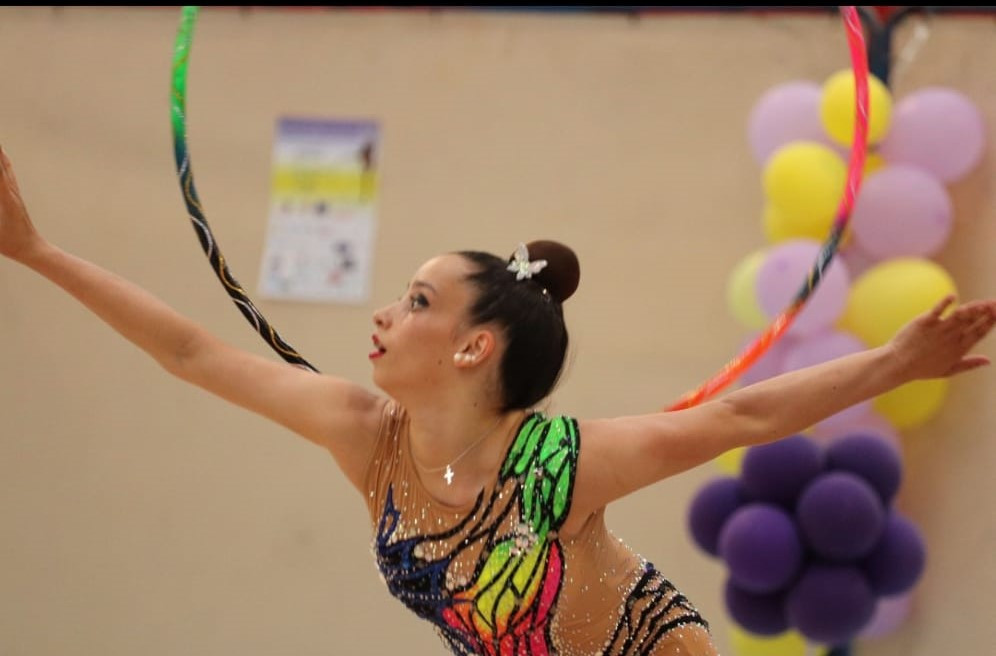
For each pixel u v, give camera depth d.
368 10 11.86
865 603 9.17
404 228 11.60
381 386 5.46
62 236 12.07
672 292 11.27
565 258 5.72
